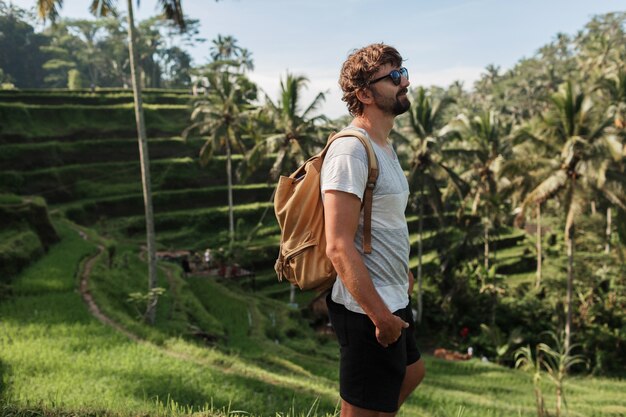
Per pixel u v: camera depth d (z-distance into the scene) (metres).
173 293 24.61
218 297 27.78
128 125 53.50
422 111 29.31
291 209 1.95
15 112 48.06
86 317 15.09
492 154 37.00
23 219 24.36
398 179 1.93
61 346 12.23
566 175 22.25
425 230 44.41
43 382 9.72
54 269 20.30
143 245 39.12
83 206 43.22
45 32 94.00
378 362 1.88
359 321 1.87
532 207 23.00
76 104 54.34
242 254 35.09
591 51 60.31
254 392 10.62
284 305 28.86
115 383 10.07
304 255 1.92
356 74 1.95
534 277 40.22
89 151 48.88
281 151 29.28
